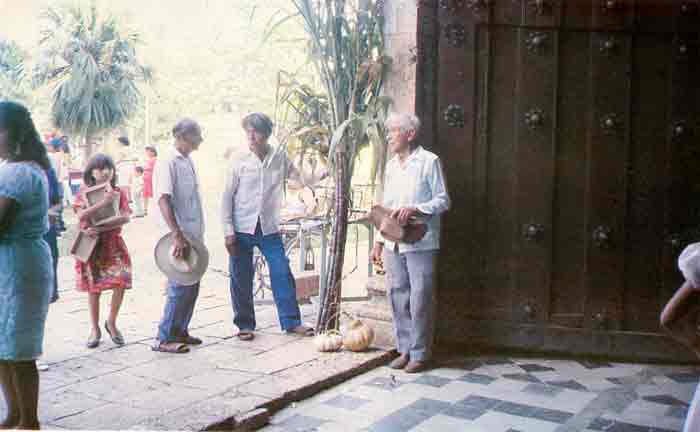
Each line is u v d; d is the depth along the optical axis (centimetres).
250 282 549
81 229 507
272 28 532
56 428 361
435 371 494
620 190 520
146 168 1480
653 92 514
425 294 482
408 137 482
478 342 535
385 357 510
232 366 475
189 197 513
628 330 527
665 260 520
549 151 523
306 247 738
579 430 388
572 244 528
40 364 465
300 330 560
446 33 521
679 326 224
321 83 534
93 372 459
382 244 566
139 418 376
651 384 475
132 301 693
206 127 1485
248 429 383
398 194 488
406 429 386
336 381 462
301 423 395
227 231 540
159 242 501
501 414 412
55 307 655
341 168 529
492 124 526
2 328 316
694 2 502
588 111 520
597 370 506
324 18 522
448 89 524
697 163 513
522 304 532
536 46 516
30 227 321
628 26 507
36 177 322
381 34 536
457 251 533
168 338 511
